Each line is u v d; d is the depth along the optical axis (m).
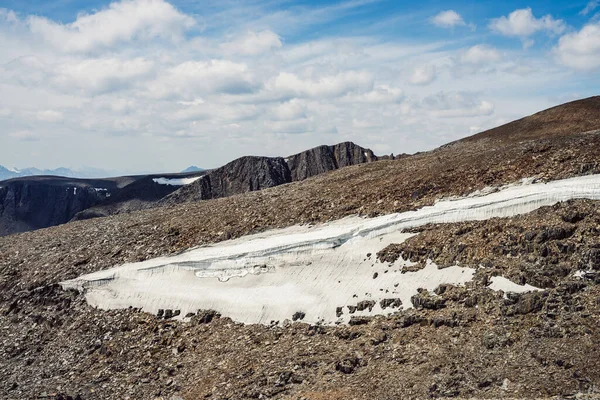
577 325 28.20
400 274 37.53
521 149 47.50
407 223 41.66
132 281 47.72
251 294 41.62
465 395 26.33
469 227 38.31
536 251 33.75
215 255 46.66
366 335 33.47
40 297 49.78
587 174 39.06
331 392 29.30
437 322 31.83
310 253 43.12
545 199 37.41
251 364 34.34
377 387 28.66
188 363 37.00
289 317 38.25
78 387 37.53
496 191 41.69
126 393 35.53
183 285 45.38
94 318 45.09
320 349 33.72
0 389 39.34
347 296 37.84
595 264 31.19
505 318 30.41
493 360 28.05
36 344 44.50
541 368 26.62
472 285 33.53
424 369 28.78
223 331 39.12
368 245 41.62
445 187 45.53
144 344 40.47
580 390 24.81
